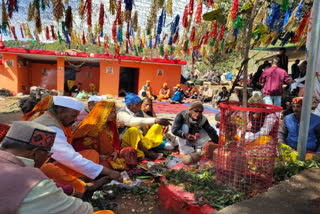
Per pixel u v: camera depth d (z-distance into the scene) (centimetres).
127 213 255
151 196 290
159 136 450
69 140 287
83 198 262
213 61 1725
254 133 217
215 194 215
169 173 271
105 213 173
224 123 224
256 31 220
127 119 410
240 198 204
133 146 409
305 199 178
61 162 250
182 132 396
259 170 218
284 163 268
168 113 1045
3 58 1592
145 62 1688
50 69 1956
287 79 660
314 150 345
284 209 164
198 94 1720
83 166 255
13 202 115
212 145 309
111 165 321
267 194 186
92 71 1981
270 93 676
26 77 1842
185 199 218
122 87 2020
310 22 416
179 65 1769
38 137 148
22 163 140
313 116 352
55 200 132
